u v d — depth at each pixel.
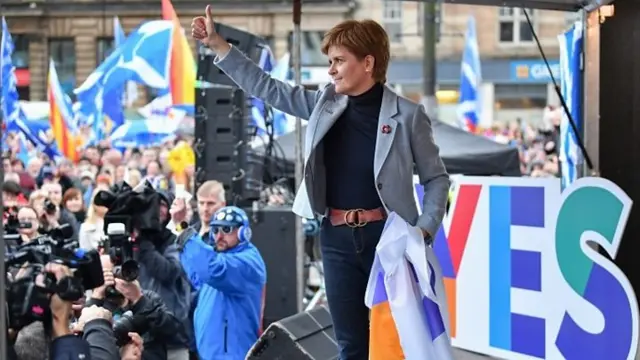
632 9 6.61
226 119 9.76
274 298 9.09
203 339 6.08
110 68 16.44
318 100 3.96
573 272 5.95
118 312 4.43
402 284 3.74
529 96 35.53
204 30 4.08
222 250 6.05
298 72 8.22
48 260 3.67
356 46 3.78
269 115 10.66
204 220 7.04
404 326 3.70
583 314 5.87
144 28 16.20
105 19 30.28
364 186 3.88
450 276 7.11
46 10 31.59
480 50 35.22
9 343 3.58
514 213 6.49
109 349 3.65
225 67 4.12
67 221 10.15
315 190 3.90
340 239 3.95
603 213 5.73
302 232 8.82
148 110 19.47
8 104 15.38
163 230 5.92
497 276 6.68
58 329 3.53
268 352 5.23
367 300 3.82
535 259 6.30
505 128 27.64
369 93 3.87
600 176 6.66
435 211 3.85
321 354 5.25
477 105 23.77
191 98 16.20
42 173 15.92
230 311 6.01
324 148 3.94
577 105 6.85
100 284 3.71
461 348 7.03
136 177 12.85
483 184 6.78
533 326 6.34
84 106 17.70
